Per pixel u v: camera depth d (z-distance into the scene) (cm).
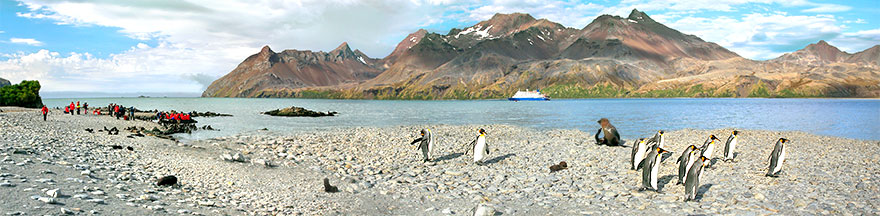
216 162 1888
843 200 1298
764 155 2244
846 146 2684
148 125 4319
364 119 6956
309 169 1870
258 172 1731
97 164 1666
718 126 5316
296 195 1417
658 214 1216
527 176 1756
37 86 7312
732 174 1700
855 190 1408
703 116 7931
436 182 1678
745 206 1264
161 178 1425
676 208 1263
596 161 2081
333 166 1962
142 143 2494
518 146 2723
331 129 4344
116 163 1747
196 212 1119
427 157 2141
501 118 7288
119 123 4219
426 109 13250
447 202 1384
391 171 1891
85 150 1980
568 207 1305
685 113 9312
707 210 1237
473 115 8606
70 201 1076
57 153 1758
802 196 1349
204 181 1542
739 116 7931
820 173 1684
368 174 1828
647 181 1468
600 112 9969
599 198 1398
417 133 3597
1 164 1384
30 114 4600
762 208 1240
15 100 6875
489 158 2245
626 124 5691
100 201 1108
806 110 11088
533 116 8044
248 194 1399
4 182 1148
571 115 8406
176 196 1291
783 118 7219
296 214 1194
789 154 2253
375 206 1326
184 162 1869
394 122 6138
